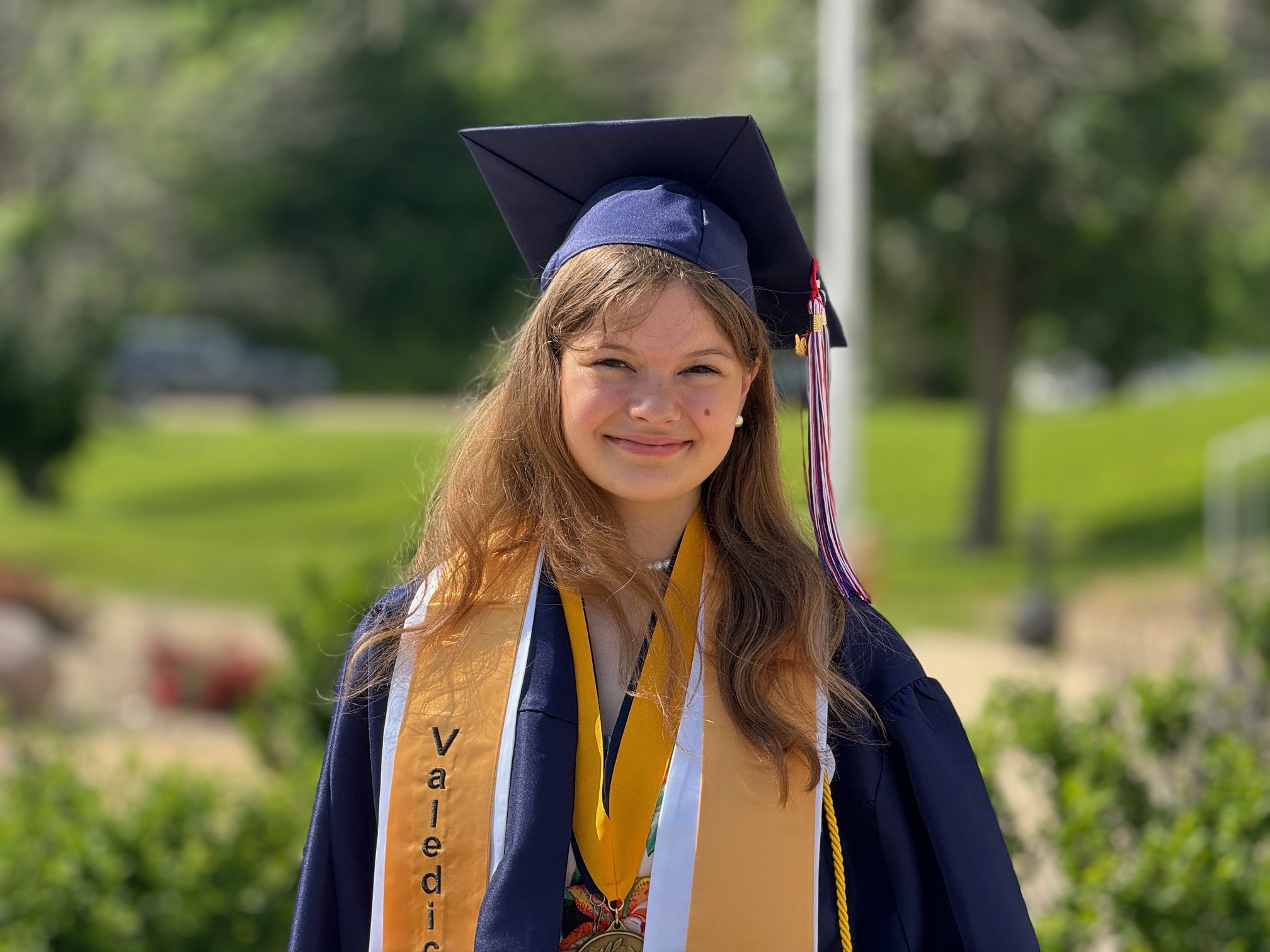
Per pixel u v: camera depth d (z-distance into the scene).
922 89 13.77
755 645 1.72
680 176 1.87
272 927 3.51
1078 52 14.10
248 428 25.58
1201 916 3.08
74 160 18.94
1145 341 16.27
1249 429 18.55
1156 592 12.23
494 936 1.60
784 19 14.07
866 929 1.74
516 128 1.87
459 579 1.80
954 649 10.24
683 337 1.69
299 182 28.77
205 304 28.25
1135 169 13.98
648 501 1.75
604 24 19.25
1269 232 18.91
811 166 13.79
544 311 1.77
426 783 1.71
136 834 3.54
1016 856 3.49
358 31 23.91
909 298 16.28
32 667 8.45
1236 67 15.45
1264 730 4.25
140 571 14.81
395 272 31.52
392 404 30.75
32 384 19.05
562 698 1.71
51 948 3.42
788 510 1.88
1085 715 3.89
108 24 19.59
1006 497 15.89
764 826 1.65
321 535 17.14
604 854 1.67
